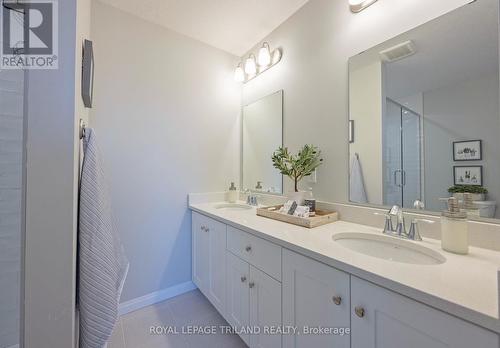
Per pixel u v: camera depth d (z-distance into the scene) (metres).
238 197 2.32
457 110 0.96
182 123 1.98
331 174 1.46
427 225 1.03
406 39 1.12
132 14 1.73
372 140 1.25
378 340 0.69
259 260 1.20
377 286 0.69
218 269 1.61
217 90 2.19
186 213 2.02
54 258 0.67
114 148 1.67
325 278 0.86
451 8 0.99
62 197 0.68
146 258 1.82
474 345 0.51
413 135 1.09
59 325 0.68
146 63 1.80
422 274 0.68
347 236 1.14
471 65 0.93
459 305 0.53
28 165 0.64
